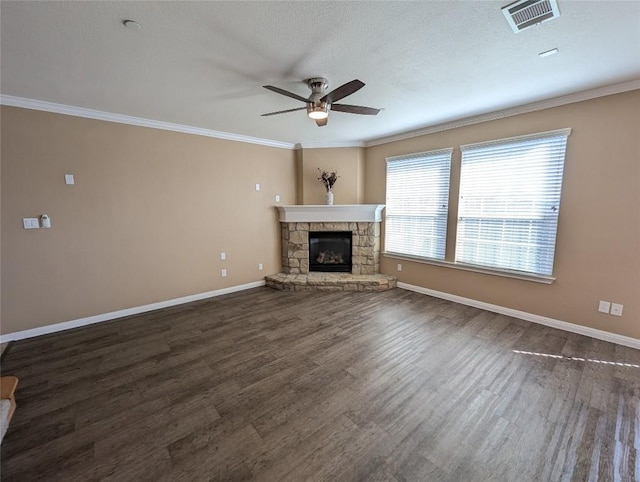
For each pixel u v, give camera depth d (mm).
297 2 1588
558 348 2830
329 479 1502
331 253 5410
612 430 1812
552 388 2229
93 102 3104
